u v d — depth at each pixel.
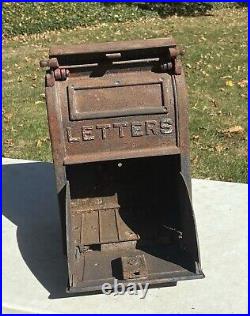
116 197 0.65
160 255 0.56
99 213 0.64
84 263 0.56
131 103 0.52
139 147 0.52
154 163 0.63
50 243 0.64
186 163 0.53
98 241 0.59
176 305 0.53
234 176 0.86
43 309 0.52
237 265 0.59
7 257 0.61
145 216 0.63
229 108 1.19
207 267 0.58
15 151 0.99
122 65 0.52
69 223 0.50
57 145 0.51
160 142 0.52
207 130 1.06
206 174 0.87
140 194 0.65
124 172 0.64
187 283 0.56
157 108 0.51
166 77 0.52
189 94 1.29
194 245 0.51
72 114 0.51
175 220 0.59
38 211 0.72
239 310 0.52
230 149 0.97
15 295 0.54
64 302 0.53
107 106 0.51
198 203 0.72
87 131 0.51
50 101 0.50
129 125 0.52
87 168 0.63
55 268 0.59
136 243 0.59
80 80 0.52
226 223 0.67
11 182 0.81
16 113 1.21
